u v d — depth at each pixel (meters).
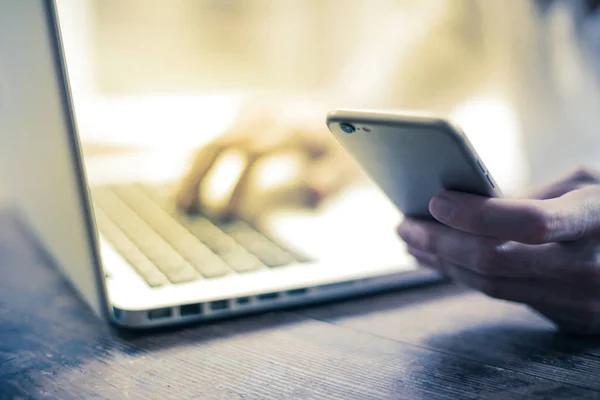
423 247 0.45
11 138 0.67
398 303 0.51
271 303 0.49
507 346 0.41
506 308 0.50
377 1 1.23
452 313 0.48
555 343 0.42
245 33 1.31
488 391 0.35
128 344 0.43
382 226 0.65
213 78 1.31
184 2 1.28
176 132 1.02
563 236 0.38
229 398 0.34
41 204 0.60
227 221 0.66
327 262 0.54
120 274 0.50
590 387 0.35
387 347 0.42
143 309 0.44
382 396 0.34
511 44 1.16
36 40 0.43
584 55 1.11
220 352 0.41
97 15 1.23
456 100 1.15
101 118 1.07
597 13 1.09
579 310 0.41
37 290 0.55
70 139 0.41
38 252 0.68
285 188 0.70
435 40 1.16
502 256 0.39
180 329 0.46
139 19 1.26
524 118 1.07
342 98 1.17
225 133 0.75
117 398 0.35
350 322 0.47
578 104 1.10
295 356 0.40
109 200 0.74
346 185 0.78
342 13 1.27
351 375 0.37
